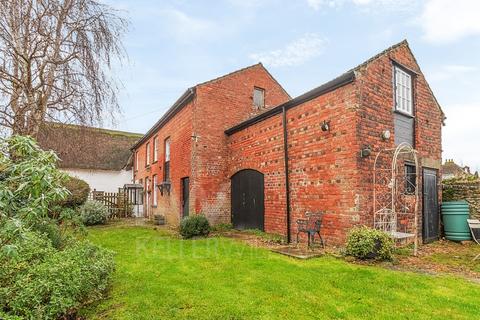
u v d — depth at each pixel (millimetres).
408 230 7906
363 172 6902
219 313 3627
